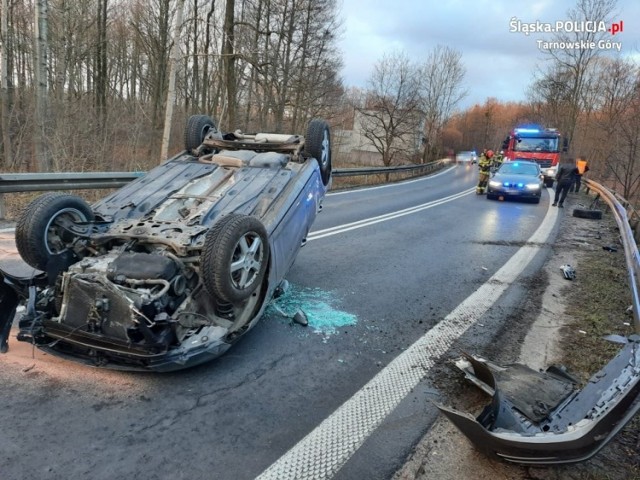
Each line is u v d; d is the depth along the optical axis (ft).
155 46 84.69
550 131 77.05
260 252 12.29
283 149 17.89
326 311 16.25
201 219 12.80
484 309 17.44
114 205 14.16
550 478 8.48
